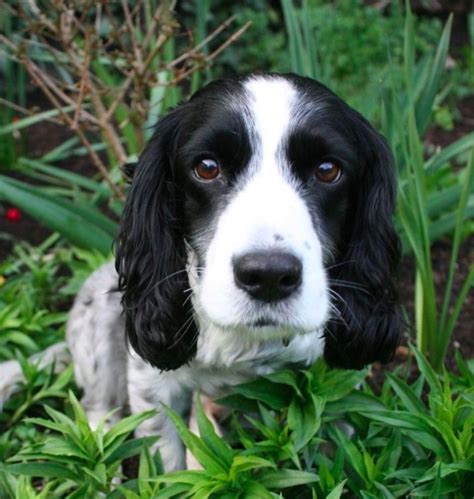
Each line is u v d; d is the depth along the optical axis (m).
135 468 0.76
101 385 0.77
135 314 0.68
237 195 0.60
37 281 0.93
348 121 0.65
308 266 0.58
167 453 0.72
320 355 0.71
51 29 0.90
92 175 1.21
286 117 0.61
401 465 0.67
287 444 0.64
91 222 0.95
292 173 0.61
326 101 0.63
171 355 0.68
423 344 0.83
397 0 1.51
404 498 0.66
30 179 1.19
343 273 0.68
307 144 0.61
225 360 0.68
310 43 0.90
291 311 0.58
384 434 0.69
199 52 0.97
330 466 0.66
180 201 0.66
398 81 1.19
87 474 0.64
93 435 0.64
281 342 0.67
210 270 0.59
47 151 1.26
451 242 1.05
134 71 0.90
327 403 0.68
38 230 1.09
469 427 0.62
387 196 0.68
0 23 1.18
